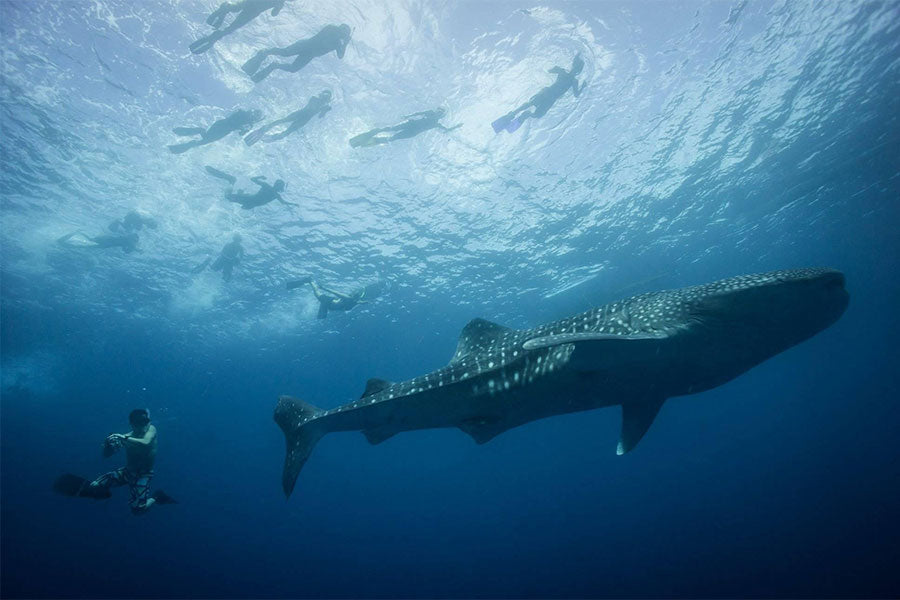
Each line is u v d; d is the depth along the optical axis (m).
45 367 35.69
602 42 11.45
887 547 19.70
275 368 36.50
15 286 23.73
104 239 18.03
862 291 33.41
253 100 12.70
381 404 5.82
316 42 10.09
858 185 19.77
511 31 11.05
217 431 59.38
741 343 4.57
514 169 15.94
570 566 34.09
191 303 26.00
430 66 11.86
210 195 16.72
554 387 5.12
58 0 10.15
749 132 15.34
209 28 10.80
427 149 14.73
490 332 6.06
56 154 14.57
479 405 5.50
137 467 8.73
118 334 29.97
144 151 14.52
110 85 12.22
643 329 4.76
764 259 26.47
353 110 13.10
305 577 43.50
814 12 11.09
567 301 27.38
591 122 14.14
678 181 17.64
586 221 19.56
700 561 26.42
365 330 30.20
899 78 13.79
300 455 6.30
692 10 10.85
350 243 20.17
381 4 10.28
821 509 30.20
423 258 21.73
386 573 43.28
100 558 49.44
